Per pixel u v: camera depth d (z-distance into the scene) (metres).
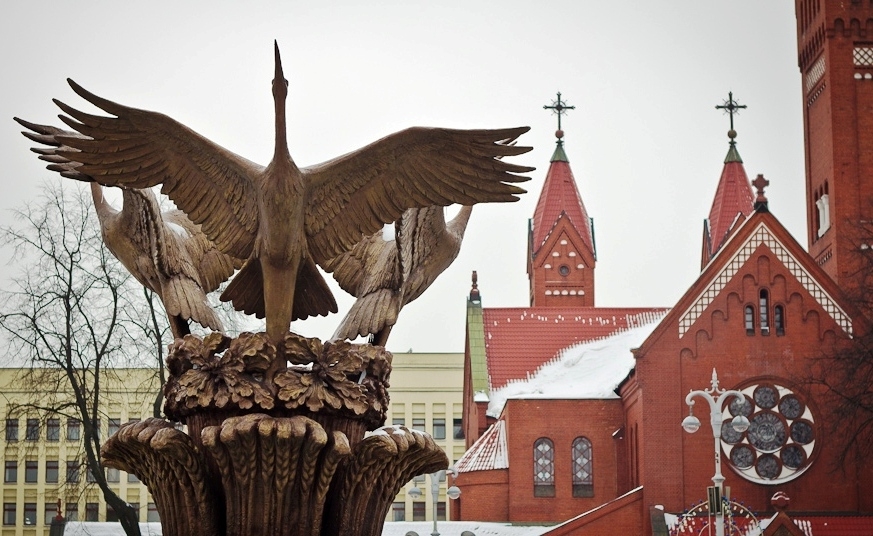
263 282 15.73
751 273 81.12
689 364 80.56
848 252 85.56
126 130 15.24
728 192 106.31
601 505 82.12
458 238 17.45
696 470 79.25
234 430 14.82
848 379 69.75
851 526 78.44
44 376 58.50
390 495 16.22
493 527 86.19
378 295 16.75
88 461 54.19
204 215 15.55
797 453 79.62
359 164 15.37
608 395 87.69
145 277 16.67
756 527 76.56
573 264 105.62
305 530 15.40
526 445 87.62
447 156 15.34
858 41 87.88
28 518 113.25
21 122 15.84
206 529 15.59
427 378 135.62
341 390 15.54
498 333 96.50
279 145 15.10
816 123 90.00
